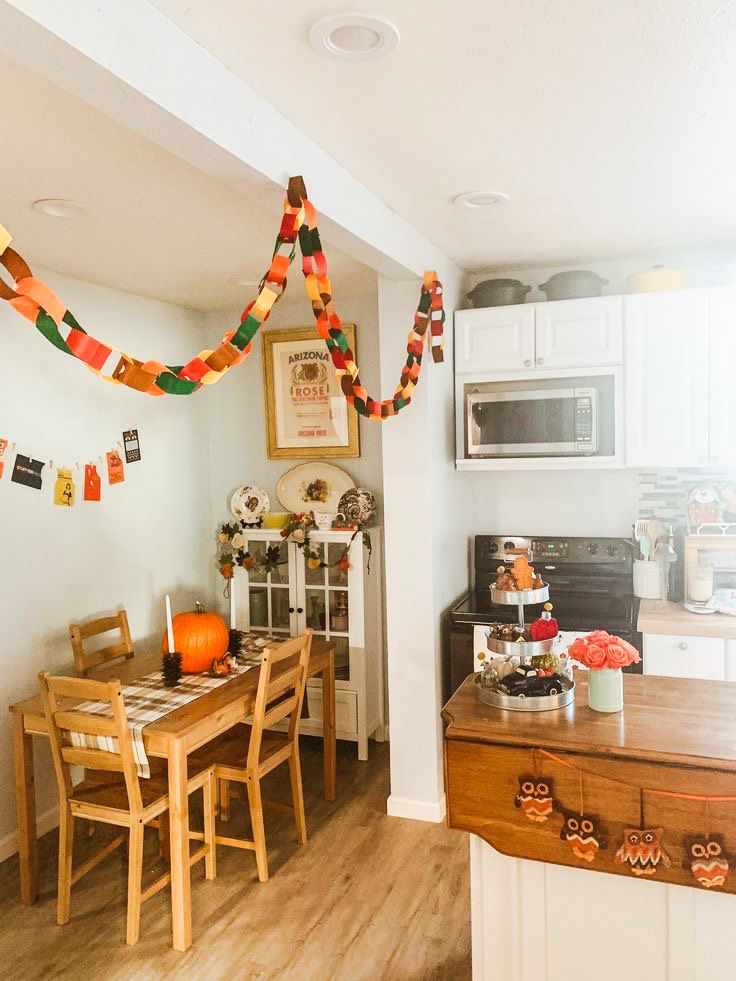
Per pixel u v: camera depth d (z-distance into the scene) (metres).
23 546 3.12
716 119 1.91
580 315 3.20
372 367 4.07
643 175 2.33
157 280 3.48
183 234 2.74
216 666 3.04
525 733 1.85
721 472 3.44
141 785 2.72
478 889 1.96
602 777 1.76
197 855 2.67
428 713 3.21
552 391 3.21
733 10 1.42
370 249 2.51
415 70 1.64
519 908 1.92
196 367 1.58
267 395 4.25
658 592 3.39
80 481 3.43
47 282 3.27
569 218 2.78
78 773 3.43
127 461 3.73
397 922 2.55
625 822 1.75
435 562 3.22
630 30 1.49
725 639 2.91
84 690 2.45
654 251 3.30
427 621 3.19
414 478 3.16
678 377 3.09
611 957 1.84
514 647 2.04
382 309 3.15
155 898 2.72
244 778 2.79
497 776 1.86
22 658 3.11
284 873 2.86
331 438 4.16
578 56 1.59
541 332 3.24
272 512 4.32
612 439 3.21
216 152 1.63
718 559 3.36
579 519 3.66
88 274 3.35
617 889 1.82
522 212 2.70
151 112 1.44
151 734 2.45
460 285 3.56
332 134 1.97
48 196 2.34
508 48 1.55
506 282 3.35
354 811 3.35
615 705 1.98
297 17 1.42
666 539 3.41
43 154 2.00
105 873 2.91
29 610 3.15
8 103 1.70
